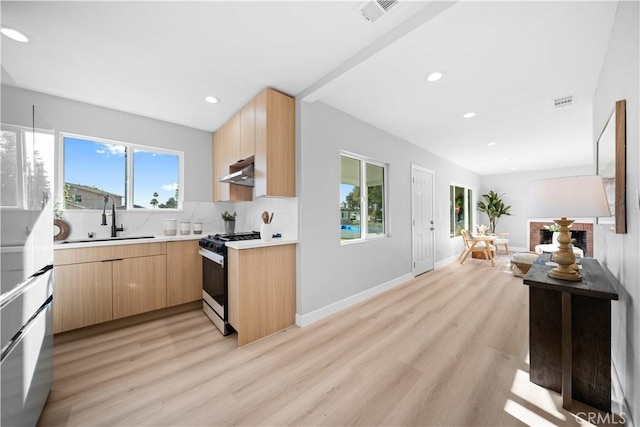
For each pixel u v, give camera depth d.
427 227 4.61
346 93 2.48
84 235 2.61
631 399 1.27
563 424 1.30
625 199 1.36
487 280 3.99
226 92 2.41
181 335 2.29
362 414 1.37
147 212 3.02
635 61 1.20
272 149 2.31
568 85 2.33
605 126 1.75
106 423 1.32
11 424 1.02
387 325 2.43
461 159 5.45
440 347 2.03
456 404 1.43
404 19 1.55
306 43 1.75
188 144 3.31
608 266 1.84
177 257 2.76
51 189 1.42
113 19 1.49
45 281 1.36
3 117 0.97
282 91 2.41
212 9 1.43
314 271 2.54
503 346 2.04
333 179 2.76
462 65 2.02
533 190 1.59
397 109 2.85
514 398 1.48
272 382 1.63
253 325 2.17
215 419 1.34
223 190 3.22
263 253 2.25
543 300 1.58
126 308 2.43
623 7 1.35
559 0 1.39
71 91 2.36
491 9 1.44
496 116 3.07
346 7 1.44
